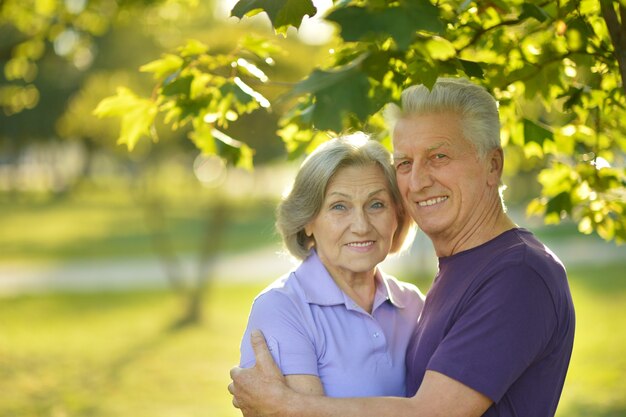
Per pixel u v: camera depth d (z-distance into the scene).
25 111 30.06
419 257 21.98
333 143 3.13
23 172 66.25
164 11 8.89
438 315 2.85
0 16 7.27
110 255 27.72
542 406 2.76
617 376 10.42
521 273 2.68
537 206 3.95
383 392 3.03
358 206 3.08
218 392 10.92
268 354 2.91
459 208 2.89
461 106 2.87
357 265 3.09
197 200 48.75
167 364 12.68
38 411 9.92
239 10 2.48
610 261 22.11
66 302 18.56
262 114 13.00
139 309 17.67
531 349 2.62
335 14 2.06
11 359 12.82
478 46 3.41
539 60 3.38
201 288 16.64
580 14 3.11
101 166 61.38
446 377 2.62
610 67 3.23
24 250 29.34
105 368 12.35
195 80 3.41
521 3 2.98
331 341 3.02
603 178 3.74
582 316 14.84
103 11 7.46
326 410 2.70
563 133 3.81
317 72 2.20
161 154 17.08
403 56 2.25
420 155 2.89
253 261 25.02
